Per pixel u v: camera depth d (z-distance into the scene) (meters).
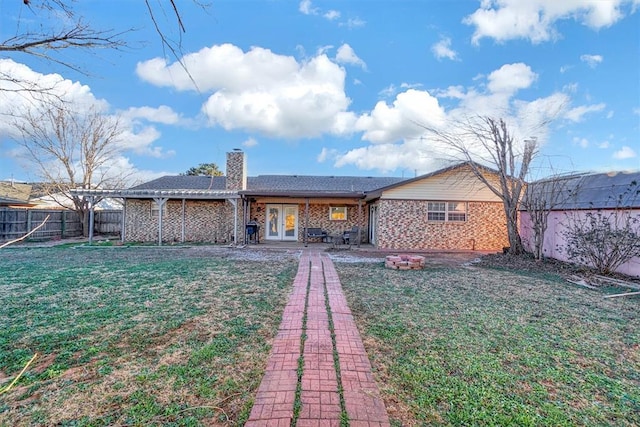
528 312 4.72
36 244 13.66
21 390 2.53
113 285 5.97
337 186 18.08
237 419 2.19
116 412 2.26
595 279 7.30
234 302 4.93
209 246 13.27
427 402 2.42
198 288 5.81
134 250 11.84
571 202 9.57
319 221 15.80
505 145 10.83
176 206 15.63
